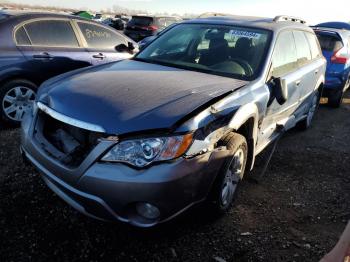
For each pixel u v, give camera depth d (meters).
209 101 2.79
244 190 3.70
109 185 2.37
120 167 2.39
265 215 3.29
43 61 5.01
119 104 2.64
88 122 2.50
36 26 5.07
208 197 2.87
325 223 3.26
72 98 2.75
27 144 2.89
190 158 2.50
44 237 2.71
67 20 5.45
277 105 3.90
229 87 3.20
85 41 5.64
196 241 2.83
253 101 3.21
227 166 2.87
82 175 2.44
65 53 5.29
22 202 3.09
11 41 4.76
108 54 5.88
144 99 2.74
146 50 4.29
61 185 2.57
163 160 2.40
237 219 3.18
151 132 2.43
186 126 2.49
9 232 2.73
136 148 2.39
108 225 2.90
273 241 2.93
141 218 2.51
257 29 4.10
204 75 3.52
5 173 3.55
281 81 3.64
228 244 2.84
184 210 2.59
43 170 2.69
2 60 4.63
